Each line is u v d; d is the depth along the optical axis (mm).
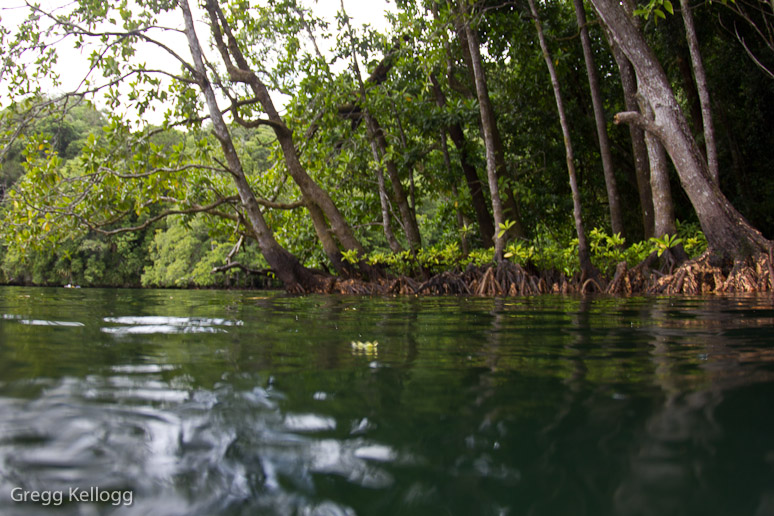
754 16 12109
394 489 710
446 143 13828
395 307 4848
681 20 12156
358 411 1079
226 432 935
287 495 690
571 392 1239
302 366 1586
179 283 30844
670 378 1387
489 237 13000
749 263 6828
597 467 770
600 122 10352
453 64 13617
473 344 2113
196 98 9547
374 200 13820
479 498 667
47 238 10023
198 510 646
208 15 10969
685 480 717
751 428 933
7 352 1786
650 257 8172
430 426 978
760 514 613
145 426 968
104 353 1797
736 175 13930
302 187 11891
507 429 952
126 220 34906
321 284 10891
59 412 1047
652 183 8688
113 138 9094
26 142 9086
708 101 8000
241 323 3066
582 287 8445
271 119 11367
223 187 12219
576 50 13711
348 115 13078
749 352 1824
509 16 12148
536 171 14836
